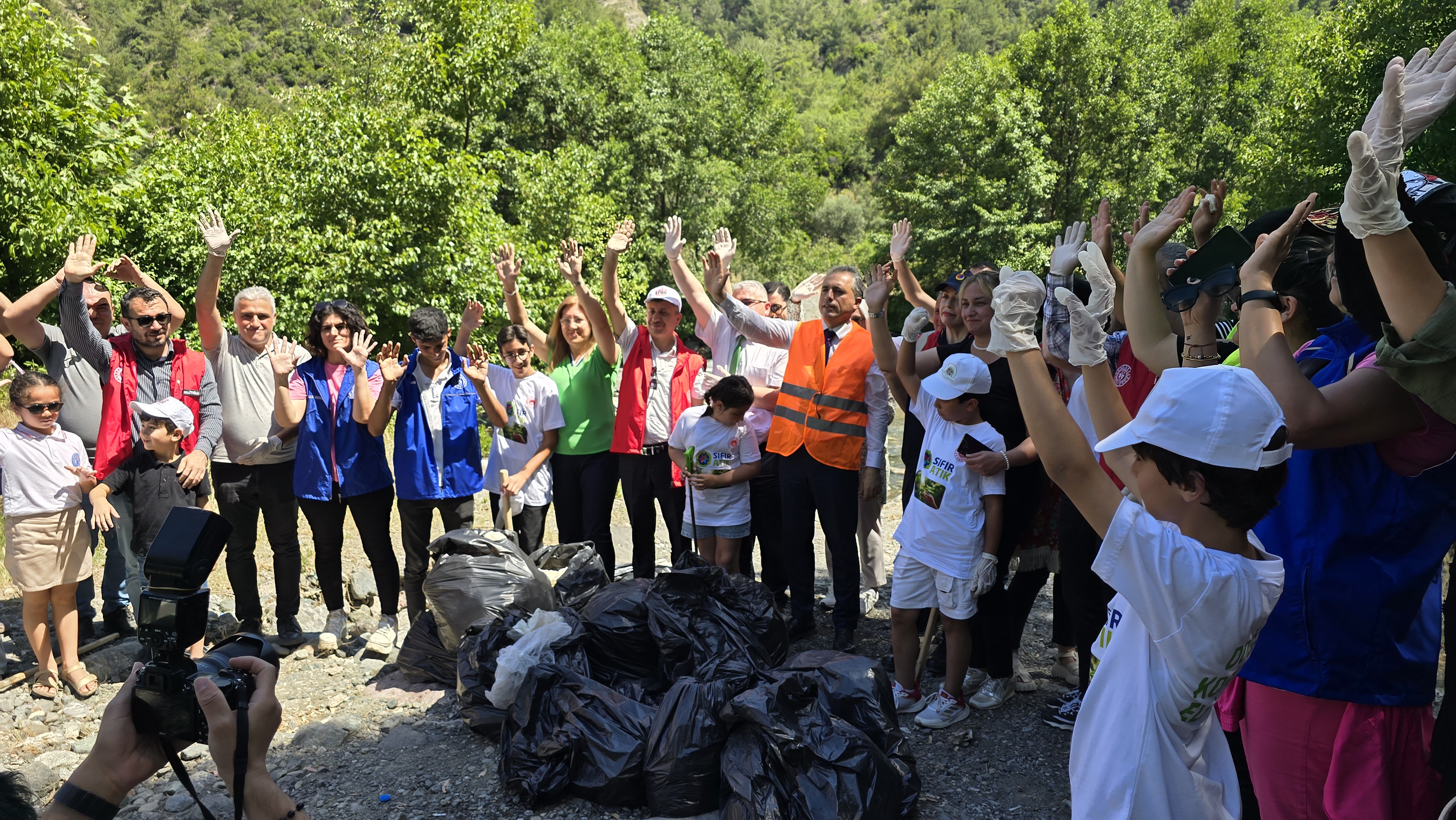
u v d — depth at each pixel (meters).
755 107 41.03
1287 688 1.94
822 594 5.66
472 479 4.82
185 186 16.17
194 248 14.95
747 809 2.72
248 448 4.55
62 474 4.11
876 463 4.55
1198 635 1.50
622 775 3.02
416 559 4.75
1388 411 1.76
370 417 4.52
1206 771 1.64
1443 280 1.55
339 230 16.08
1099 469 1.60
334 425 4.64
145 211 15.41
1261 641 1.99
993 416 3.78
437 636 4.27
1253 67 34.88
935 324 4.79
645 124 30.73
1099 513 1.58
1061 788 3.22
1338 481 1.91
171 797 3.26
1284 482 1.52
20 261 14.42
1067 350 3.33
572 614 3.74
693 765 2.92
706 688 3.06
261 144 17.09
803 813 2.68
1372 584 1.86
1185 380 1.54
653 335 5.25
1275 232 1.91
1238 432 1.46
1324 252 2.27
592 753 3.09
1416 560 1.86
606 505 5.29
